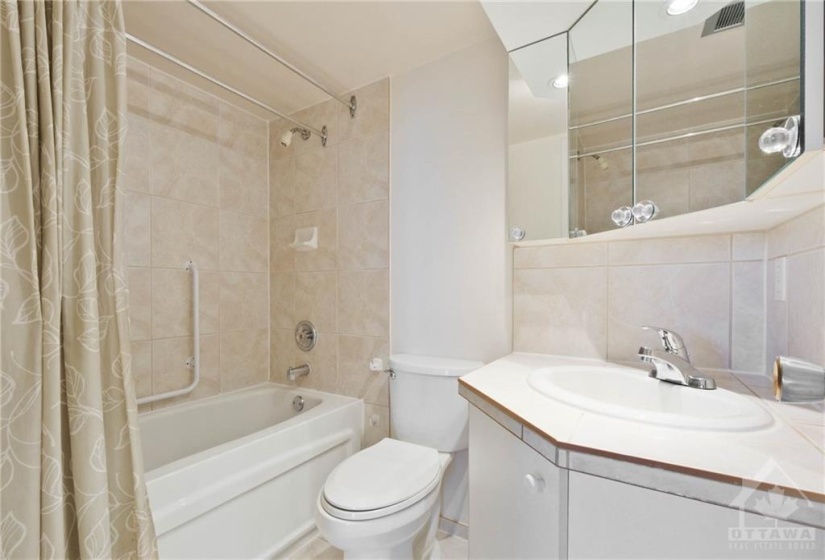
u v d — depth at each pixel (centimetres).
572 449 64
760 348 109
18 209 79
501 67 149
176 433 168
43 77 83
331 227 195
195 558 115
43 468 78
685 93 85
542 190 125
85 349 85
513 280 151
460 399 142
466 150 157
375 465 124
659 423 70
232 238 202
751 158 67
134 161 161
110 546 85
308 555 145
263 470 134
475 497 105
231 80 179
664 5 90
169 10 132
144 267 165
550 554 71
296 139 208
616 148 103
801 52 49
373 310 180
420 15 136
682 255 120
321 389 197
